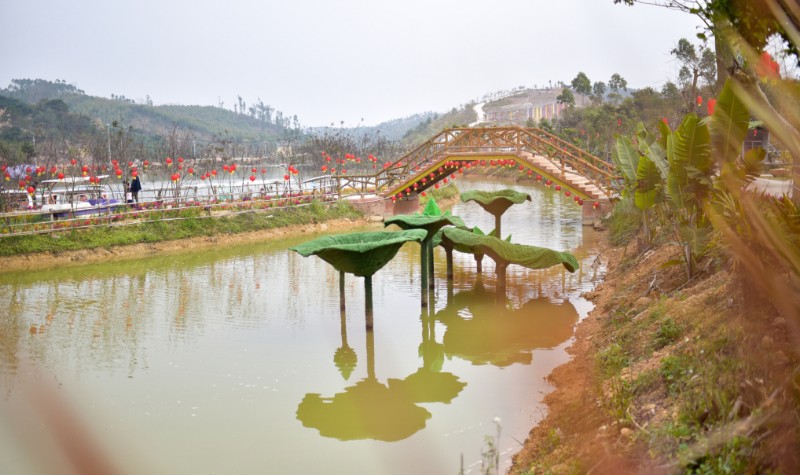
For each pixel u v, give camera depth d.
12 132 66.38
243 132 158.88
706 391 6.34
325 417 10.50
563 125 63.53
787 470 4.84
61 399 5.70
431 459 8.77
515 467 8.20
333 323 16.05
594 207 29.25
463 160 32.28
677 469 5.57
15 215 26.14
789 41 4.15
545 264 17.17
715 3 4.43
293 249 13.98
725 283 9.25
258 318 16.62
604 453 6.64
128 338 15.03
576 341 13.34
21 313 17.42
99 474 6.98
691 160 10.96
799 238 5.40
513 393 11.02
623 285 15.49
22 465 8.32
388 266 23.33
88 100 144.38
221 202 33.06
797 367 5.59
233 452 9.23
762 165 8.50
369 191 38.31
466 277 20.80
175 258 25.88
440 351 13.67
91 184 33.72
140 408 10.84
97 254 25.84
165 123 142.50
